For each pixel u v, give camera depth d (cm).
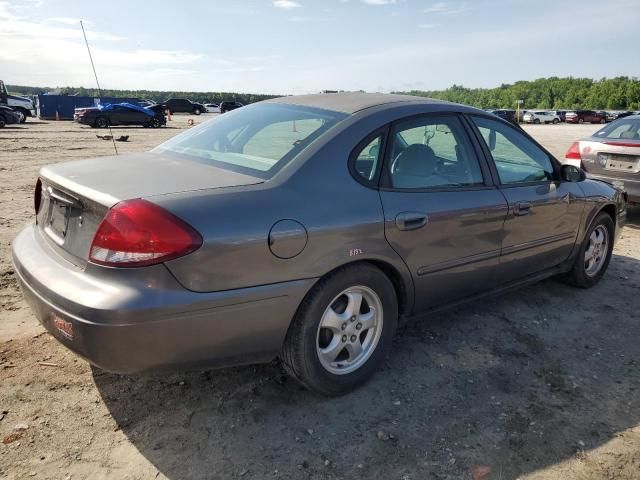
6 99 3591
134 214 222
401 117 313
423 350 348
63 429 256
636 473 240
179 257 223
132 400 281
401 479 233
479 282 356
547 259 411
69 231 258
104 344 220
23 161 1253
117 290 221
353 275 278
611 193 468
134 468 233
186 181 256
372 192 286
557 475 238
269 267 246
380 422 271
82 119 2873
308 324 265
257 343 253
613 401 297
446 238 319
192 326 230
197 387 296
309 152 276
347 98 341
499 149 373
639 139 679
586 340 371
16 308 384
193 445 249
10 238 558
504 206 353
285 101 354
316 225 257
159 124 3122
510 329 383
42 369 306
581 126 5206
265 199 250
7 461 233
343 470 237
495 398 296
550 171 411
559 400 296
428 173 320
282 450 248
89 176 265
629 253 589
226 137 323
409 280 308
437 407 285
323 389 281
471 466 242
